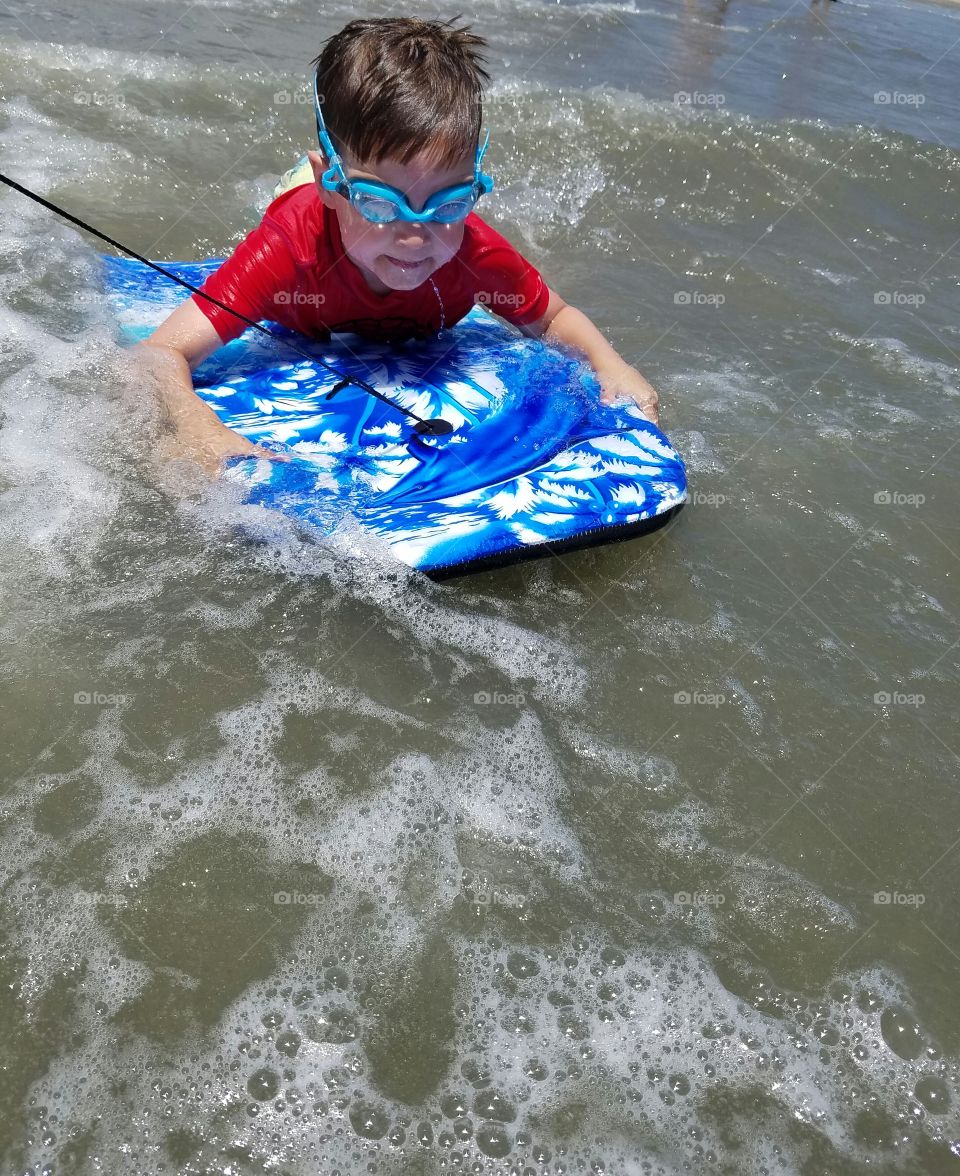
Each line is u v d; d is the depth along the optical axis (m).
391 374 2.75
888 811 1.83
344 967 1.50
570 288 3.66
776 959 1.57
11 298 2.96
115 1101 1.32
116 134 4.36
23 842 1.60
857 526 2.54
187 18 5.79
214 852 1.63
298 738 1.82
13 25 5.15
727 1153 1.35
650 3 8.15
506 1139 1.33
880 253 4.20
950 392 3.20
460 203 2.34
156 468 2.30
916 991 1.54
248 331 2.87
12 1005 1.41
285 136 4.59
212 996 1.44
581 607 2.19
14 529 2.14
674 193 4.54
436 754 1.82
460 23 6.71
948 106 6.12
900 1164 1.35
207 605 2.04
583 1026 1.46
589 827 1.74
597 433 2.60
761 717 1.98
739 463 2.74
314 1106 1.34
